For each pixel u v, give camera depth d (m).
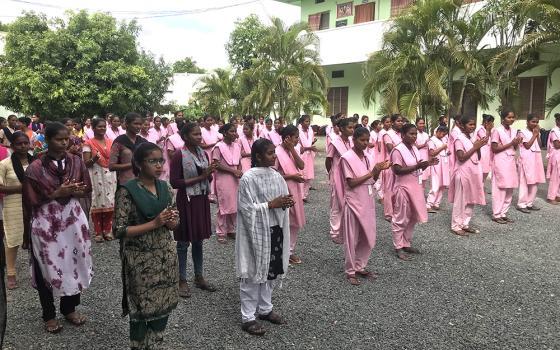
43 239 3.59
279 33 16.92
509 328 3.85
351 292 4.62
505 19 11.62
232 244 6.30
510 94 12.85
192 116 23.94
